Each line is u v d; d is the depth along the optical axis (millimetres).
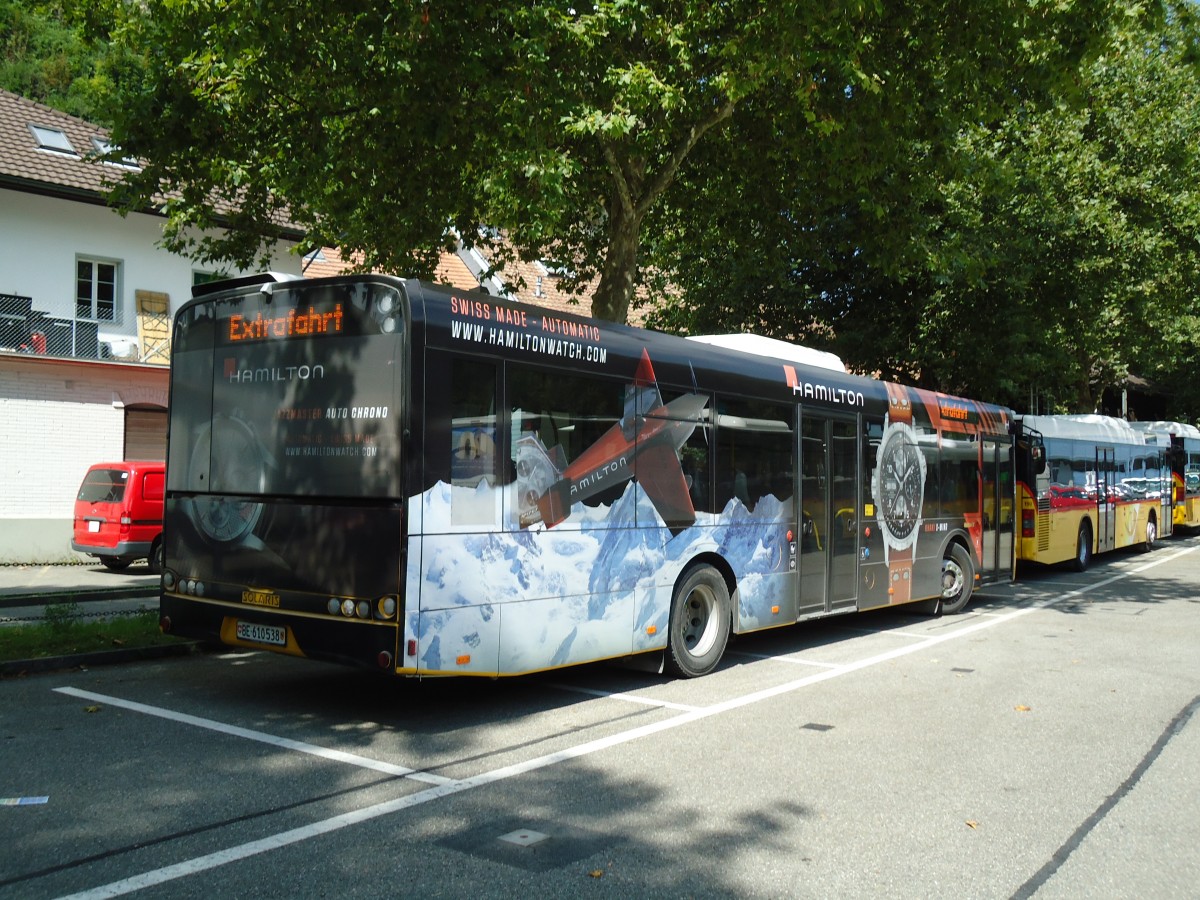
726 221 17000
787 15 10711
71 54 41062
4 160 21938
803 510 10430
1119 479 23062
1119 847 4867
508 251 15875
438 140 11430
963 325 20750
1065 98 13281
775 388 10078
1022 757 6465
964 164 14930
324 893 4117
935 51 13133
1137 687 8742
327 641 6727
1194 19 12555
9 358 21641
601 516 7906
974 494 14172
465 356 6848
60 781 5578
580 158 13383
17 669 8383
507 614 7043
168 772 5793
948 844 4867
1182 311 27359
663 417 8625
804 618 10383
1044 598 15766
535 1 10453
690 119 13500
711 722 7316
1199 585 17703
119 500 18562
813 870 4500
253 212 13734
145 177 12156
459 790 5578
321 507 6848
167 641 9555
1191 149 21344
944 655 10367
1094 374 30750
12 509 21766
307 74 11773
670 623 8680
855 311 21906
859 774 6027
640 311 27922
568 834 4898
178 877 4258
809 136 13961
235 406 7414
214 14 10305
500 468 7051
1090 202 19547
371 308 6750
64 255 22953
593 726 7148
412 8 10086
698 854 4660
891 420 12086
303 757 6176
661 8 11898
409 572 6441
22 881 4184
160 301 24438
